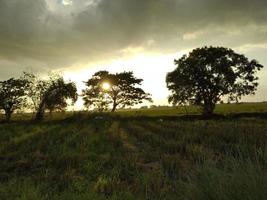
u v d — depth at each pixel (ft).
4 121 237.45
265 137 62.49
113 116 208.95
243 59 219.82
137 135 88.58
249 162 18.12
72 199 28.09
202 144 61.21
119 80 278.87
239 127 97.35
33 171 43.27
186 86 222.48
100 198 28.12
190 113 260.62
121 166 44.29
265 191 15.44
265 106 291.17
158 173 36.55
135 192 29.63
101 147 63.72
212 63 217.56
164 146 60.54
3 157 55.06
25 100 245.04
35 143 71.26
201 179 18.88
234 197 16.38
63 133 96.12
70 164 46.16
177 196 22.61
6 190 31.73
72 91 248.52
